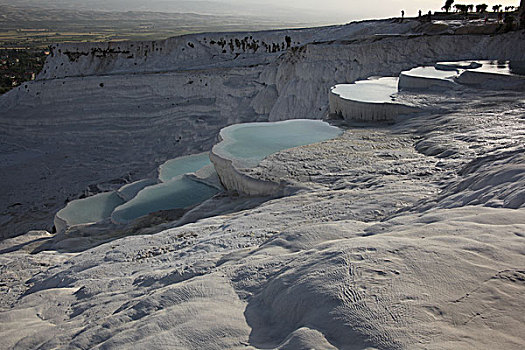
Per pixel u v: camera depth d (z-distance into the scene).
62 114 37.84
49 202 25.36
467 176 7.01
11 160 33.28
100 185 26.83
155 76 37.97
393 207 6.64
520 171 5.23
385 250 3.35
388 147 12.03
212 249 6.22
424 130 13.23
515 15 33.53
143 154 32.62
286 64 31.95
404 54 27.56
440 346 2.24
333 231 5.04
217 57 44.16
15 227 22.17
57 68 47.97
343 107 17.39
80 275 6.77
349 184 9.08
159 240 8.00
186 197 13.90
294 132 14.92
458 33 29.27
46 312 5.41
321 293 2.97
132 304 4.36
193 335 2.98
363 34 35.84
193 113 35.09
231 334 2.97
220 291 3.79
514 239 3.29
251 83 34.72
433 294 2.72
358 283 2.96
